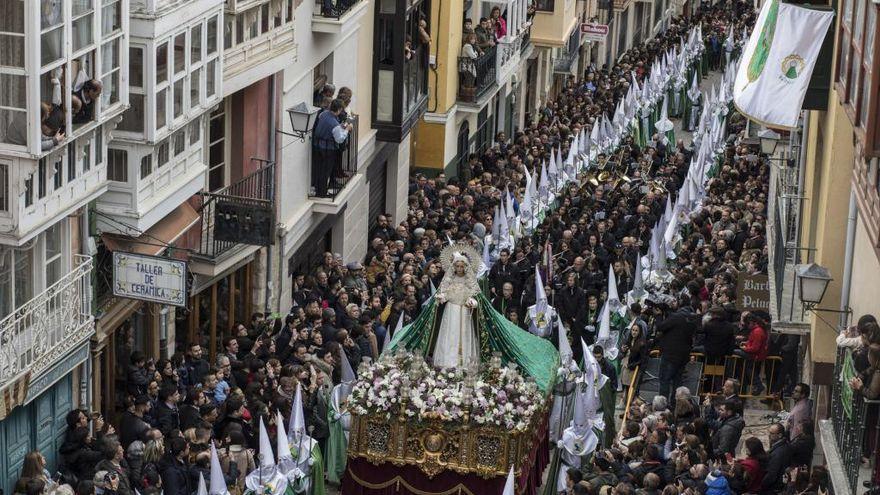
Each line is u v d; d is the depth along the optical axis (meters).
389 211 92.81
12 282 49.50
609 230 82.25
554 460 57.59
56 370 51.38
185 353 60.00
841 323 58.47
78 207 50.25
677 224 83.88
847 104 50.56
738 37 161.75
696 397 63.53
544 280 72.62
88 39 48.53
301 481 52.06
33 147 45.88
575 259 73.94
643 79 135.50
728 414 56.91
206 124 62.88
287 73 70.69
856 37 49.56
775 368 66.50
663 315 66.56
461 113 104.44
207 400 53.69
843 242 61.06
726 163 104.81
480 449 54.50
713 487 50.47
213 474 47.66
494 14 109.12
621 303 71.50
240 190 68.19
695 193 91.44
